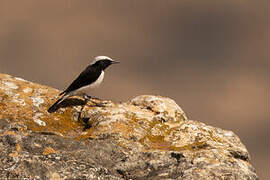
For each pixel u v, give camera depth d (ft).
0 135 41.42
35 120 49.19
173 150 44.27
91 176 38.06
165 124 50.44
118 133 45.78
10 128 44.68
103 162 41.24
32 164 37.52
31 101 52.80
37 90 55.67
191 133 48.24
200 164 40.57
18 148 40.01
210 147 44.70
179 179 38.99
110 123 47.91
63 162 38.91
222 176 39.19
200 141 46.70
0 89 53.98
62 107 52.70
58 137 43.01
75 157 40.57
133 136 46.03
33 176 36.52
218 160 41.86
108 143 43.52
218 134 49.37
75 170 38.22
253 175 41.09
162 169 40.93
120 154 42.32
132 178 40.34
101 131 46.50
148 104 54.19
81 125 50.37
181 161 41.50
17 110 50.42
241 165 42.06
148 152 42.65
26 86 56.24
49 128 48.44
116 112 50.49
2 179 35.96
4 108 50.34
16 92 54.19
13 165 37.14
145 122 49.34
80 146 42.50
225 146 45.65
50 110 51.78
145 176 40.47
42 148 40.86
